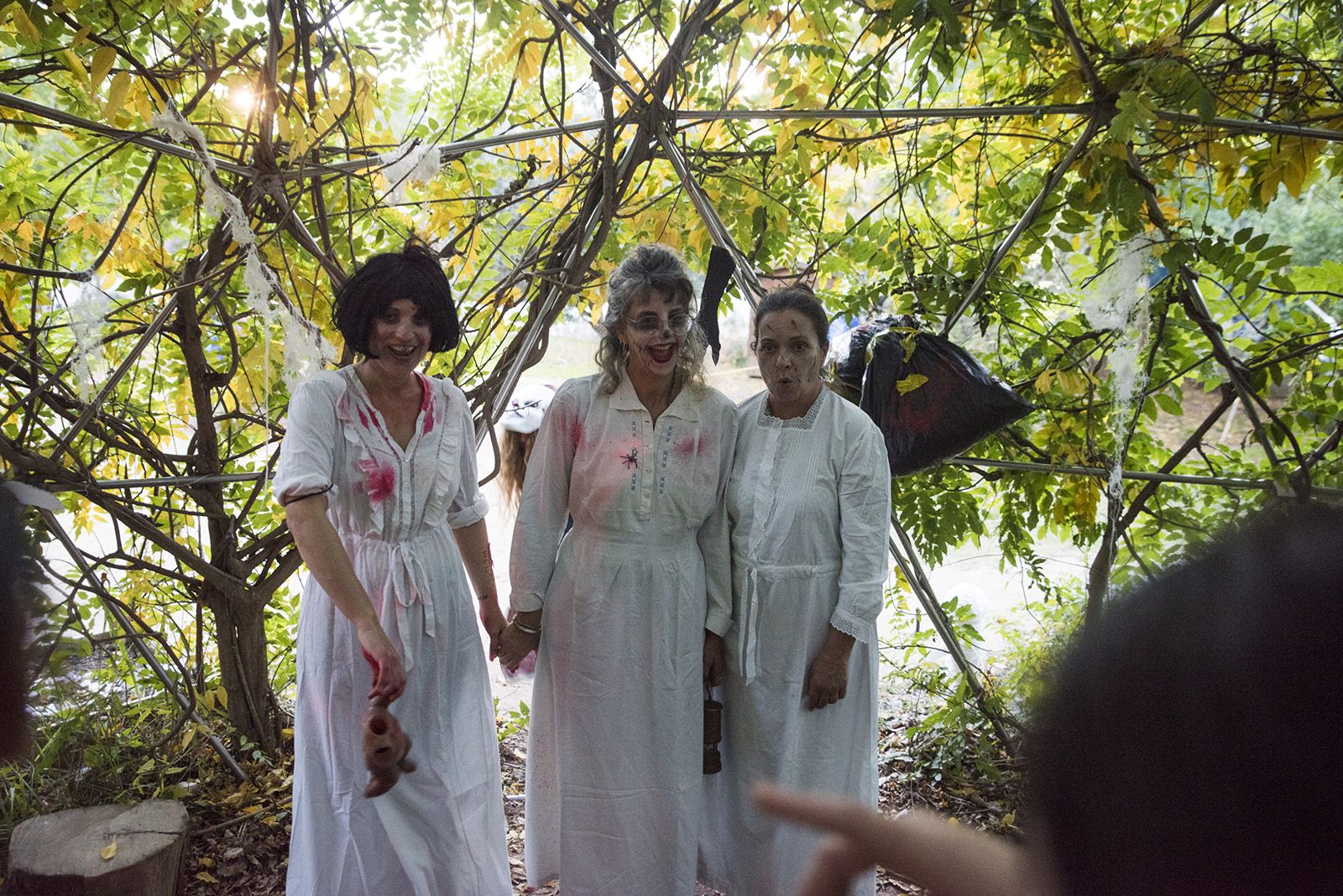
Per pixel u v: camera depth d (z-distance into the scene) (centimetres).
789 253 395
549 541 266
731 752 274
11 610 51
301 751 244
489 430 329
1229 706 32
